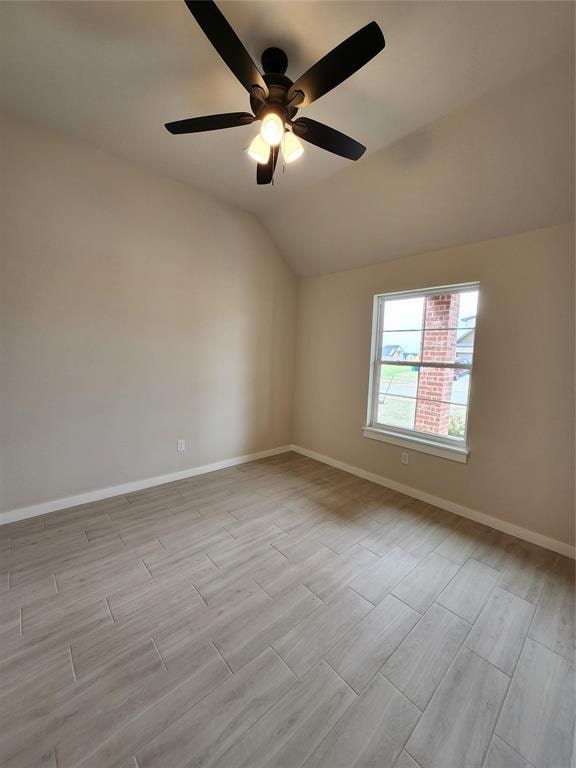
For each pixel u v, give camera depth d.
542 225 2.23
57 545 2.14
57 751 1.05
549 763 1.06
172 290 3.06
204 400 3.41
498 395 2.48
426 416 3.05
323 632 1.54
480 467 2.58
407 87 1.78
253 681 1.30
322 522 2.53
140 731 1.12
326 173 2.69
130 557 2.04
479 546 2.26
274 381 4.05
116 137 2.40
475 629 1.58
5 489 2.36
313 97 1.46
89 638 1.47
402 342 3.22
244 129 2.24
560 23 1.40
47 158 2.34
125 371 2.84
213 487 3.12
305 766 1.04
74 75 1.83
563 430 2.20
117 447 2.85
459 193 2.35
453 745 1.11
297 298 4.19
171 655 1.40
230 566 1.98
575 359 2.14
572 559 2.15
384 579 1.91
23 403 2.38
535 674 1.36
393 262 3.15
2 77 1.85
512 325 2.39
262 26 1.49
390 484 3.21
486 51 1.55
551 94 1.69
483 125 1.95
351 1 1.37
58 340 2.49
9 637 1.46
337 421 3.75
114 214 2.66
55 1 1.41
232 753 1.06
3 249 2.23
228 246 3.44
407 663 1.39
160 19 1.49
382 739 1.12
